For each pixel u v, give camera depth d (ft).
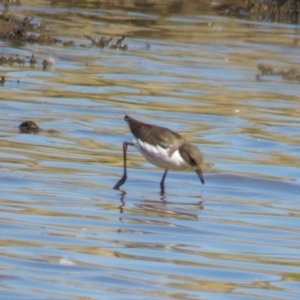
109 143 57.31
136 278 34.83
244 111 68.49
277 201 48.52
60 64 79.00
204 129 62.49
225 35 99.35
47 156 52.90
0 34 87.97
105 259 36.78
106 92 70.64
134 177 50.75
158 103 68.59
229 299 33.27
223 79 79.10
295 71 82.43
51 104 65.46
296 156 57.41
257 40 98.27
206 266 36.96
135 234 40.65
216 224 43.37
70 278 34.22
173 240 40.27
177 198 47.52
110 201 45.78
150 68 80.69
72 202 44.78
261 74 82.38
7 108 63.10
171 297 33.04
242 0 118.62
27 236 38.83
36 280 33.63
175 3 115.55
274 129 63.87
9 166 49.93
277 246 40.55
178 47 91.09
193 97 71.46
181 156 47.57
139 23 101.55
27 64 77.92
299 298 33.94
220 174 52.60
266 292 34.37
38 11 102.37
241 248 39.88
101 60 82.23
